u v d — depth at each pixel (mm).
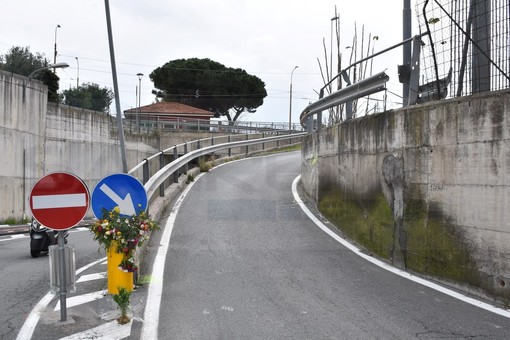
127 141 34625
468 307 6484
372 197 9898
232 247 10242
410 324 5898
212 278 8023
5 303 7082
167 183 18391
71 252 6223
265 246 10352
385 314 6266
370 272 8383
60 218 6051
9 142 21766
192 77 72312
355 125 10883
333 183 12602
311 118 16875
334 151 12547
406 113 8586
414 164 8344
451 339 5426
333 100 12984
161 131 39938
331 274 8258
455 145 7379
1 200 21156
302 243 10648
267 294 7172
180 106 67375
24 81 23047
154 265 8812
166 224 12383
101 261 10250
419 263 8164
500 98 6605
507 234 6457
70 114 27703
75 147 28219
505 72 7496
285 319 6109
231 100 74125
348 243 10664
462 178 7238
